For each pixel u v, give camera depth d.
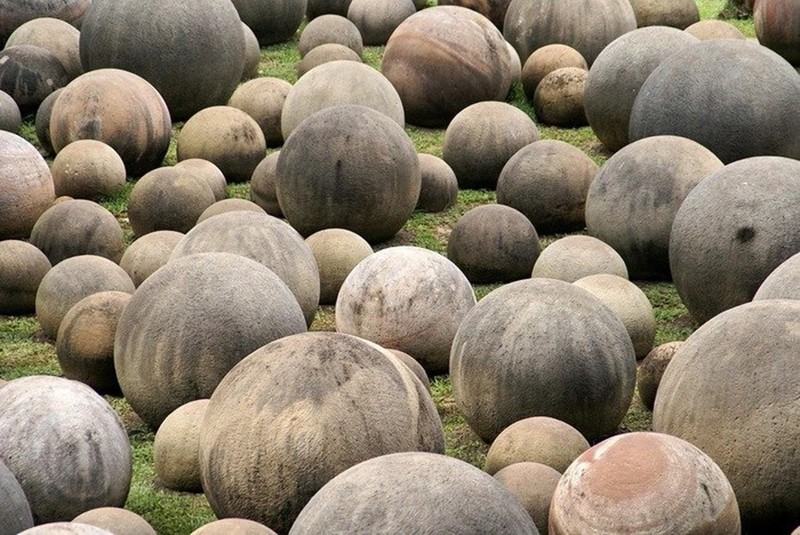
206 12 43.75
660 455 17.44
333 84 41.03
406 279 26.91
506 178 35.94
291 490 19.42
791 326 20.22
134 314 24.47
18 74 44.66
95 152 37.50
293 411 19.52
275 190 35.84
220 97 44.91
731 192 28.08
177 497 22.45
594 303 23.75
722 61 36.06
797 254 24.84
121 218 36.69
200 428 20.89
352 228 34.34
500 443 21.28
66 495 20.30
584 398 22.98
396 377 20.16
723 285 27.95
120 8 43.41
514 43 49.22
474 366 23.45
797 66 50.94
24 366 28.03
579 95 44.06
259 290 24.45
